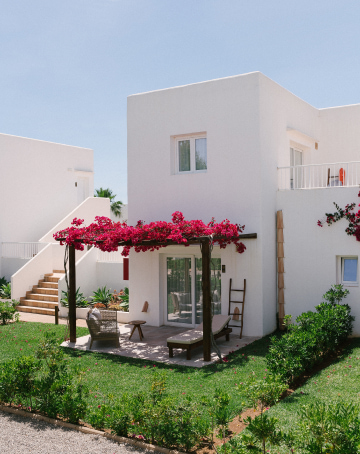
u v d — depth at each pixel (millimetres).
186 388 7164
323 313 9547
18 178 19438
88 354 9680
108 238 9648
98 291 15078
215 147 11633
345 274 11148
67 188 21734
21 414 6383
